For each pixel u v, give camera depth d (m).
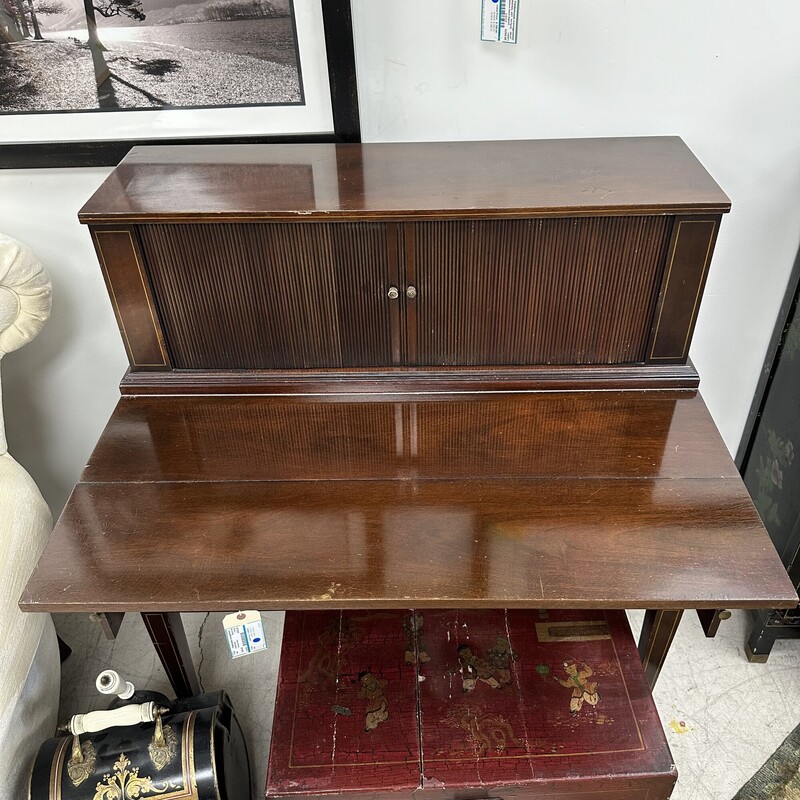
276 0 1.20
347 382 1.29
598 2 1.22
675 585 0.97
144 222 1.12
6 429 1.78
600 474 1.13
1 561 1.25
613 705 1.20
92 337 1.65
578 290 1.19
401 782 1.13
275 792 1.13
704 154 1.39
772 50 1.27
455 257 1.16
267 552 1.03
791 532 1.52
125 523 1.08
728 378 1.73
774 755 1.50
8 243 1.28
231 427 1.24
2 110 1.32
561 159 1.25
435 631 1.32
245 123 1.33
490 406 1.26
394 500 1.10
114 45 1.25
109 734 1.26
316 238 1.14
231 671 1.69
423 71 1.30
